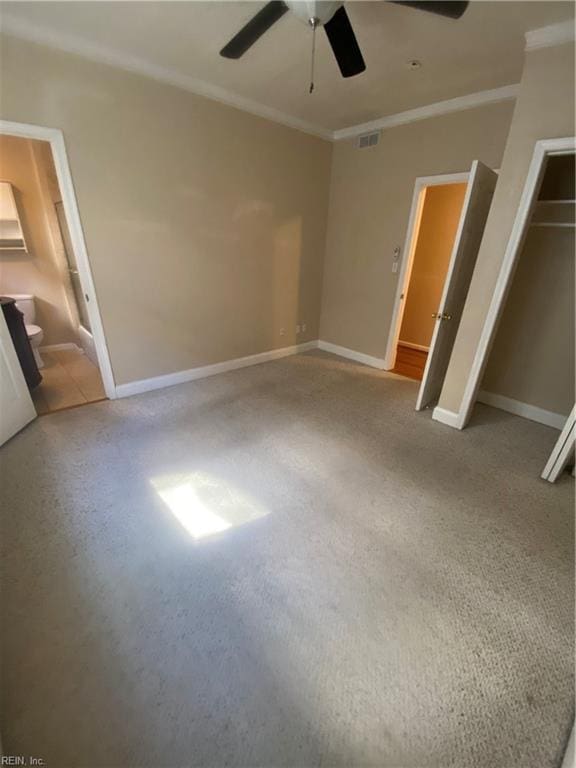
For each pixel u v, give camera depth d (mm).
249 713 1088
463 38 2049
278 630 1322
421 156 3279
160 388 3355
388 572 1567
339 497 2014
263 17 1597
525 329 2926
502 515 1918
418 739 1044
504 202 2252
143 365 3201
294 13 1530
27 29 2016
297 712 1094
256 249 3658
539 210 2654
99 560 1576
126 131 2533
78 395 3145
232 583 1494
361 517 1872
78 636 1278
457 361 2721
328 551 1662
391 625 1353
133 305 2973
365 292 4113
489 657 1258
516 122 2111
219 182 3146
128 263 2840
